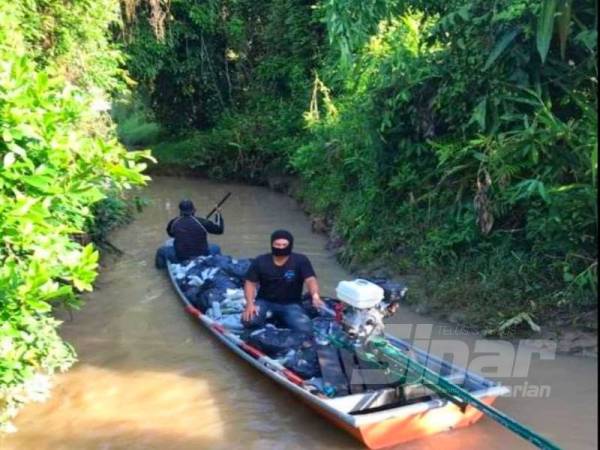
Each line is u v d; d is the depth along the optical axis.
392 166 8.76
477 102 7.07
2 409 4.84
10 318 4.24
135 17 15.78
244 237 10.78
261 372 5.59
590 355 5.59
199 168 17.34
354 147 9.91
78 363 6.03
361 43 7.86
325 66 13.92
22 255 4.70
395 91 8.22
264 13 17.67
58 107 5.09
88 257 4.50
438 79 7.66
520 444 4.41
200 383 5.59
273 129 16.14
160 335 6.68
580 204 5.70
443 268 7.29
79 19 8.95
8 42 6.01
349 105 10.69
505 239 6.93
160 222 12.12
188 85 18.75
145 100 20.36
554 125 5.87
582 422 4.64
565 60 6.47
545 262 6.50
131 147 20.11
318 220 10.99
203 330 6.78
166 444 4.67
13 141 4.44
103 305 7.61
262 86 17.17
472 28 6.70
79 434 4.82
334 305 6.12
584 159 5.75
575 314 5.96
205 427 4.88
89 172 4.78
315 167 12.11
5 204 4.23
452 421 4.58
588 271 5.84
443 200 7.86
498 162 6.35
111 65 10.16
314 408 4.82
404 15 8.51
